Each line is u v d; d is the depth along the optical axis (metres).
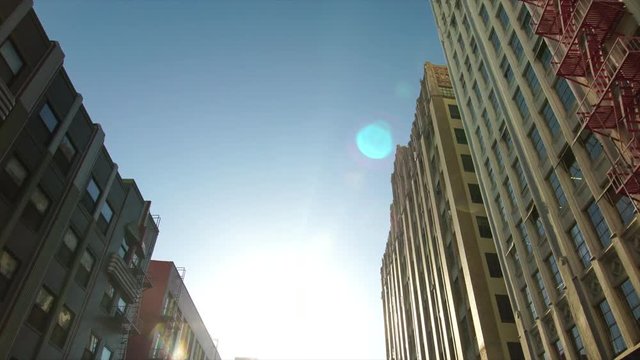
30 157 25.61
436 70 57.97
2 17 23.39
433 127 53.22
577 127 24.20
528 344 28.77
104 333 34.56
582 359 23.39
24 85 24.72
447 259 43.84
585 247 23.59
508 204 33.16
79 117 30.94
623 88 18.59
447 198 45.94
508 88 33.25
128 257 38.56
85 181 31.27
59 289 28.56
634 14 19.28
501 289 37.19
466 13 42.25
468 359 37.81
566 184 25.05
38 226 26.50
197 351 62.75
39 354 26.25
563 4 22.66
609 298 20.72
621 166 20.17
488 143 37.03
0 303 23.33
